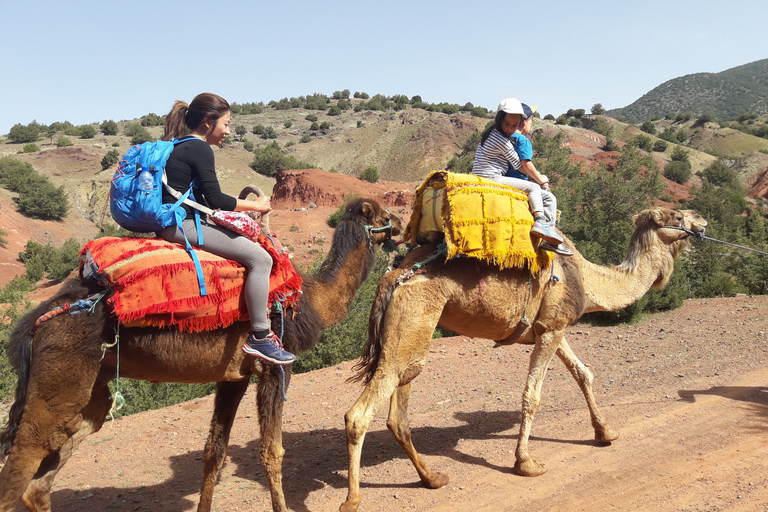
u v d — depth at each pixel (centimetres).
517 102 540
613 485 515
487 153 561
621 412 699
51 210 6075
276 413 435
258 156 8994
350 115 13038
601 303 635
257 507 505
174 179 407
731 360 904
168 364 404
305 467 598
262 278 416
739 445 574
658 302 1423
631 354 1008
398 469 579
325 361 1182
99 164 8581
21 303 1822
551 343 570
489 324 541
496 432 672
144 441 707
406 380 507
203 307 397
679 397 739
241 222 414
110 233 5672
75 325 376
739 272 2103
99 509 516
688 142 12338
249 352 416
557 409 735
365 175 6831
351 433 476
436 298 507
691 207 5175
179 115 436
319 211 4575
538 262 535
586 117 12506
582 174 3150
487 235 501
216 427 466
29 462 374
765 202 7688
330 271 488
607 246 1952
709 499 477
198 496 538
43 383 370
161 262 388
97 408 427
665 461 554
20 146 10238
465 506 494
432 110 12588
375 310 514
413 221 546
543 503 492
